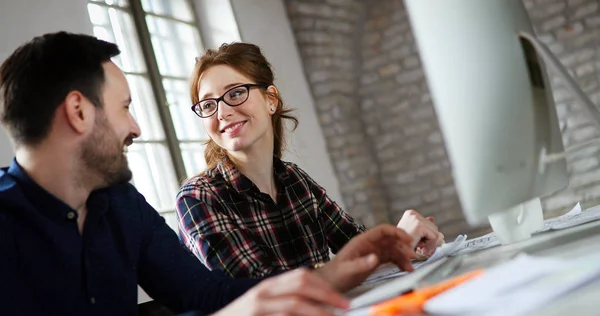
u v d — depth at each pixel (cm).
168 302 150
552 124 113
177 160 394
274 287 76
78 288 127
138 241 143
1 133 268
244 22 473
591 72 520
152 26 420
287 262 192
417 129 579
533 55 109
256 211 191
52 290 124
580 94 109
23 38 298
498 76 105
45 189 125
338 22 564
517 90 105
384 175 589
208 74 201
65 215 125
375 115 591
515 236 126
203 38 467
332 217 208
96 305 129
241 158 196
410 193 582
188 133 419
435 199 574
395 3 576
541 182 112
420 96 576
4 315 119
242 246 177
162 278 149
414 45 575
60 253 125
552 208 521
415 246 168
